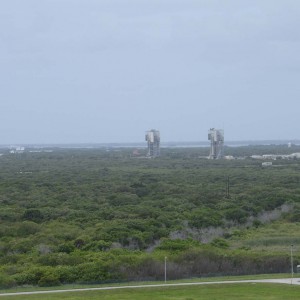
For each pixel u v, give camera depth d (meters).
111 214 77.75
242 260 51.03
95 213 79.19
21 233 66.38
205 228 71.38
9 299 40.19
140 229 66.88
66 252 56.84
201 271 49.72
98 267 48.12
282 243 62.94
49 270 47.25
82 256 53.28
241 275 49.12
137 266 48.84
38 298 40.38
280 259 51.31
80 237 62.00
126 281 47.06
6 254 56.34
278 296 40.62
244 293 41.66
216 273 49.59
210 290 42.81
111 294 41.91
